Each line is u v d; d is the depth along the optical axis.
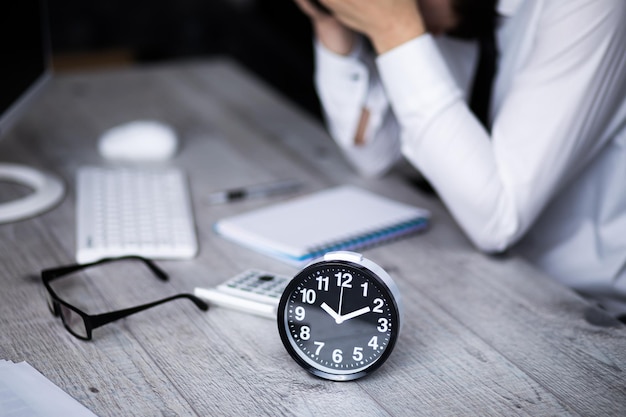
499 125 1.16
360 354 0.82
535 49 1.14
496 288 1.04
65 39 3.46
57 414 0.73
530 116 1.13
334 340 0.82
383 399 0.79
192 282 1.02
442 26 1.31
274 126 1.67
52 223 1.18
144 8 3.60
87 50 3.52
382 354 0.81
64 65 3.36
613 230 1.30
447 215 1.28
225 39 3.84
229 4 3.84
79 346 0.87
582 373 0.85
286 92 3.76
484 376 0.84
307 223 1.18
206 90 1.87
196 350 0.87
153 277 1.03
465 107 1.15
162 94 1.83
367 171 1.44
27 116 1.63
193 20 3.74
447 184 1.15
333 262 0.81
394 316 0.80
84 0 3.45
